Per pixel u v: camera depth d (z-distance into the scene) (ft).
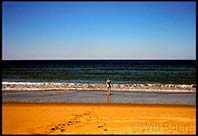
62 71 156.35
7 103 43.55
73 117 35.27
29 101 45.57
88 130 30.01
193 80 93.04
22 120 33.81
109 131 29.68
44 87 60.75
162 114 36.78
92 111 38.37
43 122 33.12
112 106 41.39
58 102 44.68
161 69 179.42
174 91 56.34
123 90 57.47
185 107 40.70
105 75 122.93
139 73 138.21
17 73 134.31
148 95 51.70
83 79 102.01
